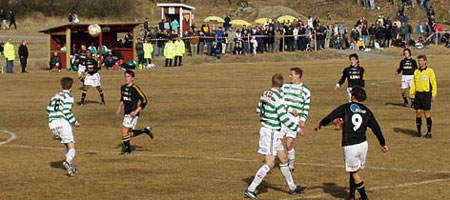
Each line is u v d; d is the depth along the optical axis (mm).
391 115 39688
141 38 82875
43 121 37438
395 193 21391
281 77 20422
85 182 22844
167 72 70438
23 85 57625
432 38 104438
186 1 141500
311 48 92812
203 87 56031
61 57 75438
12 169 24984
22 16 126062
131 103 27453
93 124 36250
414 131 33875
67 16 129125
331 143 30406
